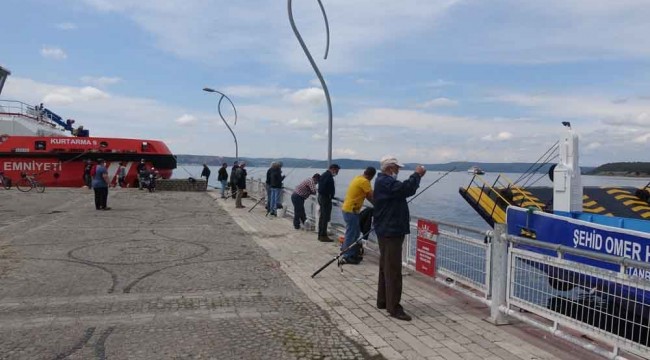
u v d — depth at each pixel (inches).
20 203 755.4
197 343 180.2
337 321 208.4
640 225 235.8
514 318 209.6
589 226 200.7
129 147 1187.3
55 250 365.1
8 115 1216.8
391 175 223.3
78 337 184.9
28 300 233.0
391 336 190.7
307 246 400.8
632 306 153.5
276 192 633.0
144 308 223.5
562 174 270.5
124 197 924.6
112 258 338.0
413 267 289.9
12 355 167.0
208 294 249.0
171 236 443.8
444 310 225.8
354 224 329.1
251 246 398.0
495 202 321.1
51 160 1136.2
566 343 183.9
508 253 203.8
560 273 179.8
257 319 209.6
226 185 1052.5
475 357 169.9
